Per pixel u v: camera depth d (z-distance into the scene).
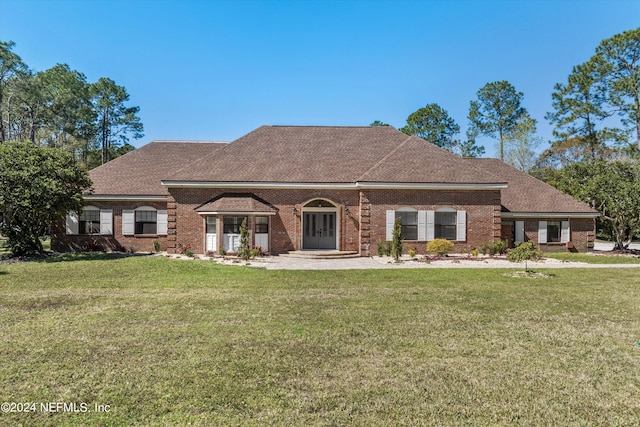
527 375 5.46
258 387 5.02
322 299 10.09
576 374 5.51
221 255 20.48
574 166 27.69
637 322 8.09
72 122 52.25
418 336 7.07
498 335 7.17
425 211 21.61
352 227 22.17
